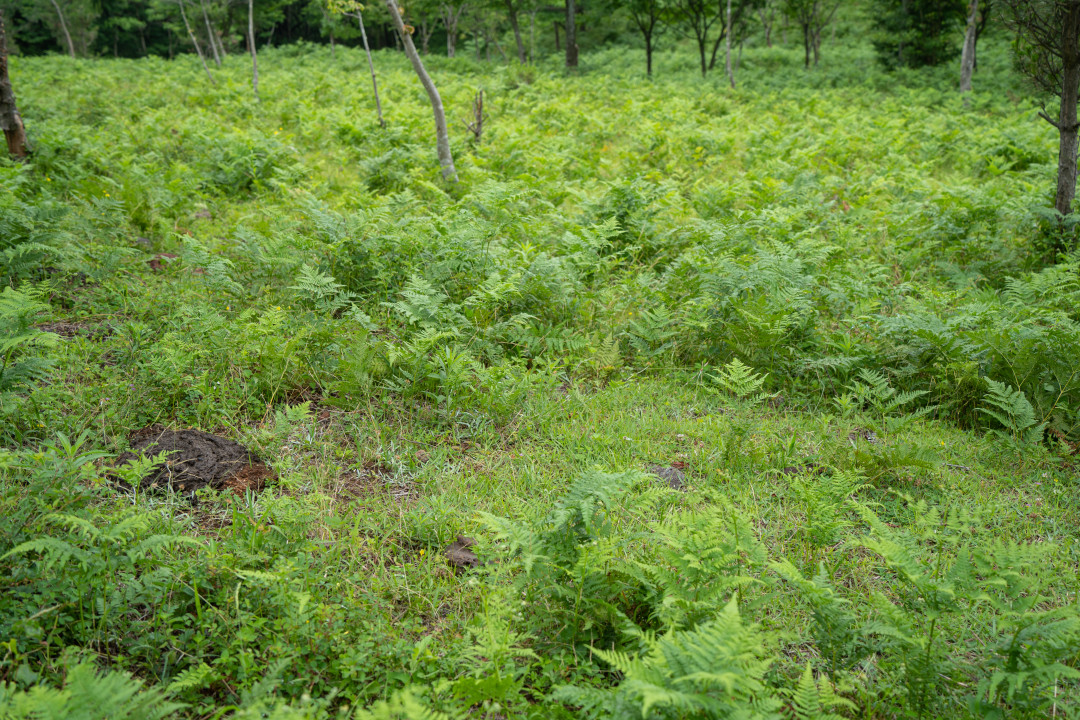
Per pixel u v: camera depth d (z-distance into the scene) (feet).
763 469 14.46
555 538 10.05
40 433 13.25
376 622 9.55
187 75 85.76
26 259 19.12
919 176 39.70
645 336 19.30
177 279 21.94
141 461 11.24
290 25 185.37
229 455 13.25
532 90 75.66
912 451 13.99
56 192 28.99
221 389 15.14
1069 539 12.53
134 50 183.93
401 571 10.82
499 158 41.11
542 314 20.34
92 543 9.84
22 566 9.24
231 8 122.01
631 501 10.80
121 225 25.58
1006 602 9.27
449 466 13.87
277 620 9.02
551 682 8.88
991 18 29.14
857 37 129.90
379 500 12.70
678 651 7.39
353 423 14.87
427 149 42.06
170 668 8.70
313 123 51.78
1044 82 27.55
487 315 19.08
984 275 26.43
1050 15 25.88
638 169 40.24
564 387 18.04
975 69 94.84
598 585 9.55
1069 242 26.32
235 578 9.80
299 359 16.57
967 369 16.98
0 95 30.25
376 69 102.42
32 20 150.61
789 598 10.66
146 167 33.45
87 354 16.35
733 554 9.74
